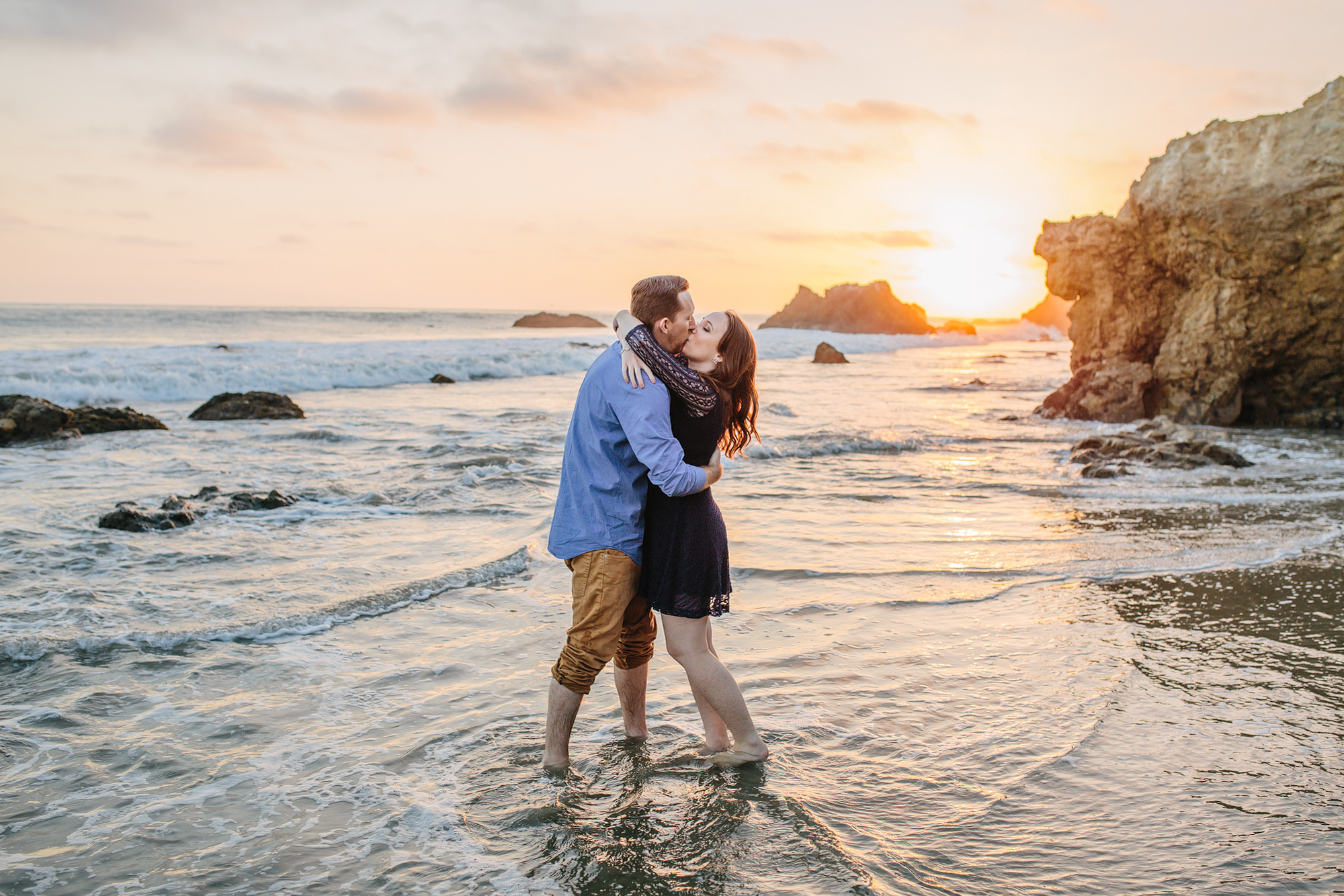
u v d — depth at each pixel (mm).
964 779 2744
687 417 2721
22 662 3648
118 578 4863
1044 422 14500
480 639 4066
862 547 5934
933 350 53312
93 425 10977
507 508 6938
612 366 2688
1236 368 13789
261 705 3293
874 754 2928
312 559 5344
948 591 4922
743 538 6172
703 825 2453
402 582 4855
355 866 2236
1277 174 12945
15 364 16859
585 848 2332
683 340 2779
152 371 16484
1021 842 2369
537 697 3418
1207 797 2629
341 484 7594
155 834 2383
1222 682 3582
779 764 2844
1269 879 2182
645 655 3020
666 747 2992
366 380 19984
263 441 10578
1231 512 7285
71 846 2312
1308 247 12789
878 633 4207
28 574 4867
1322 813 2527
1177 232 14023
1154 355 15195
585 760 2877
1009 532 6480
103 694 3357
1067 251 15625
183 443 10305
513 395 17656
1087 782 2721
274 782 2691
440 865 2248
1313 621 4406
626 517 2727
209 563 5211
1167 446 10297
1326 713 3270
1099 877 2199
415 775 2758
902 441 11633
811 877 2193
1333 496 8047
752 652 3930
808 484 8531
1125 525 6727
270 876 2186
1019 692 3480
